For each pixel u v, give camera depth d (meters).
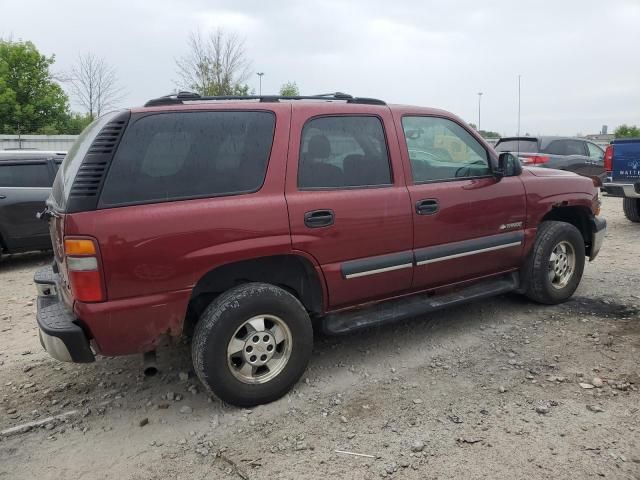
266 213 3.29
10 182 7.76
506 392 3.50
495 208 4.41
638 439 2.94
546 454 2.84
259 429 3.19
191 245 3.09
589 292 5.47
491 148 4.52
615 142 9.06
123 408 3.50
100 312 2.94
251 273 3.47
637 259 6.84
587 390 3.48
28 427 3.30
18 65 32.59
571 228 4.97
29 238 7.84
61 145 21.61
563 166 12.37
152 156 3.07
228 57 25.25
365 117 3.82
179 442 3.10
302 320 3.49
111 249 2.90
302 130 3.52
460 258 4.22
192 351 3.30
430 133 4.18
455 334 4.50
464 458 2.83
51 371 4.10
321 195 3.51
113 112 3.21
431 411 3.31
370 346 4.32
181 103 3.29
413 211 3.90
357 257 3.69
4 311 5.70
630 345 4.15
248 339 3.34
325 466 2.82
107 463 2.93
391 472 2.75
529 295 4.96
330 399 3.51
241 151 3.32
